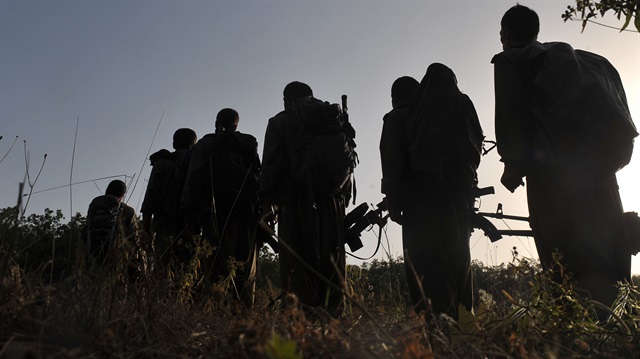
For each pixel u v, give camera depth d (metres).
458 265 4.48
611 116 3.93
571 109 3.94
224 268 6.40
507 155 4.11
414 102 4.71
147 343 2.38
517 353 2.47
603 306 2.98
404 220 4.66
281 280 5.40
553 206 3.98
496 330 2.74
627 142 3.94
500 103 4.17
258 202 6.73
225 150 6.72
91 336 2.27
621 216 3.93
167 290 3.43
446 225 4.50
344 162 5.43
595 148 3.91
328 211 5.48
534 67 4.16
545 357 2.63
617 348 2.86
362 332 2.62
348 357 2.13
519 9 4.37
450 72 4.70
